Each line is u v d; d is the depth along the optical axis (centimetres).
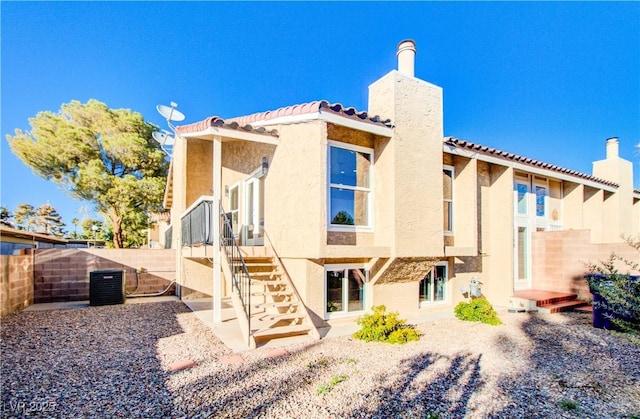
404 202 811
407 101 841
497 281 1137
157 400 407
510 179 1126
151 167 2394
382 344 653
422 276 945
